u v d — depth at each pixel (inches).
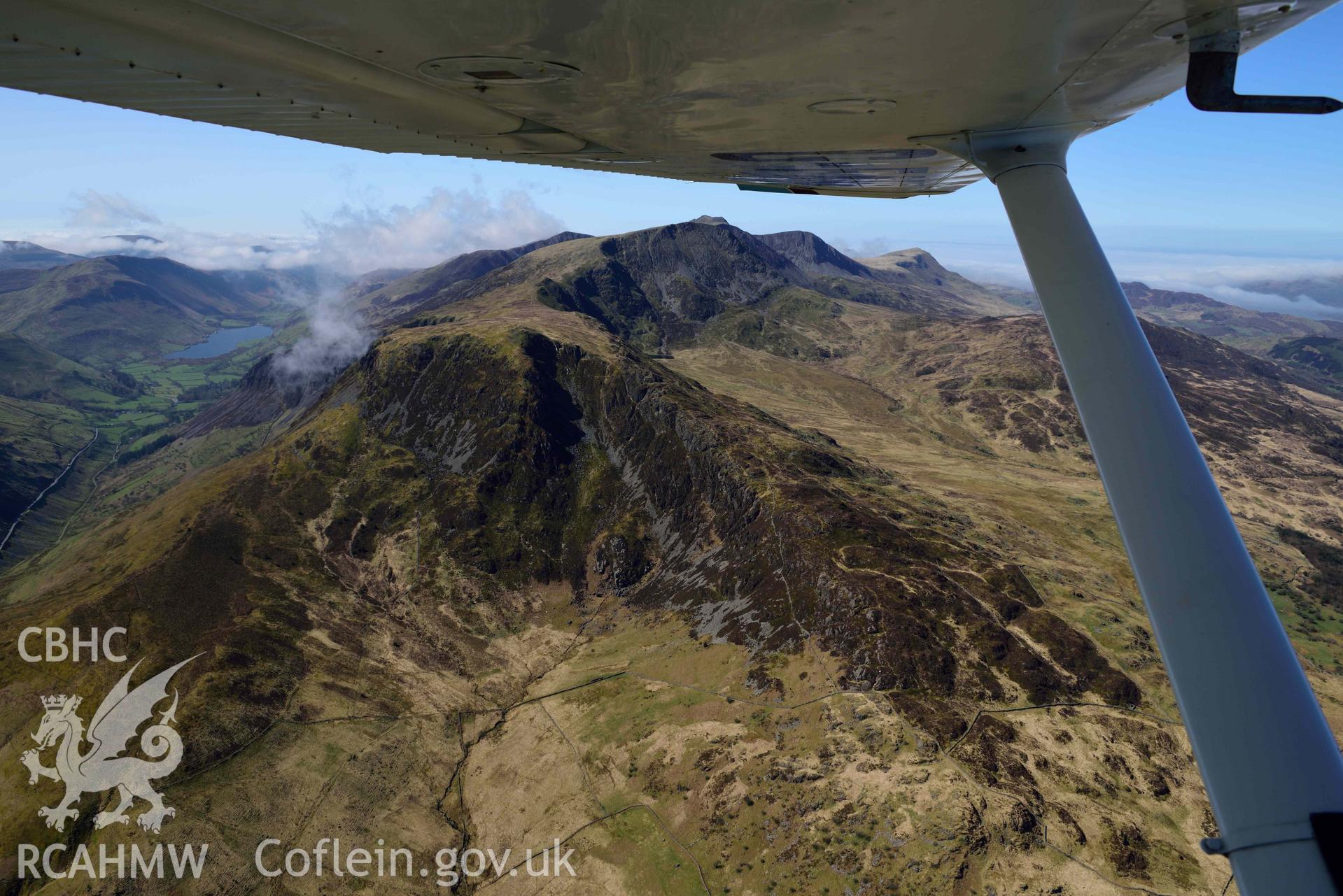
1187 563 270.4
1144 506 281.4
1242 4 265.3
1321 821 231.9
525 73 318.3
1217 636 260.5
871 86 332.8
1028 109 357.1
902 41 286.5
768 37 280.2
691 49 291.6
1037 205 367.6
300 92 327.9
